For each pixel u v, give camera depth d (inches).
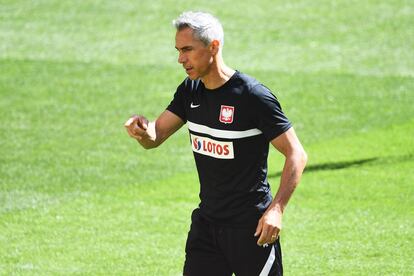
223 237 787.4
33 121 1892.2
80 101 2043.6
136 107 2006.6
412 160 1604.3
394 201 1382.9
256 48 2475.4
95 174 1547.7
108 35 2593.5
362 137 1766.7
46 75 2244.1
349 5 2837.1
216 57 762.8
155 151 1689.2
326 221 1298.0
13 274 1104.8
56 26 2669.8
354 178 1505.9
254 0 2886.3
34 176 1535.4
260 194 776.9
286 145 757.3
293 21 2696.9
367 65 2326.5
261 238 737.6
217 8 2807.6
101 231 1269.7
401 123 1852.9
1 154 1664.6
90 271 1115.9
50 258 1163.3
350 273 1091.9
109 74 2257.6
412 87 2129.7
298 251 1175.0
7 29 2642.7
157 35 2591.0
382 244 1197.7
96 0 2898.6
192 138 793.6
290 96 2071.9
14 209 1366.9
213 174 782.5
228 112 764.0
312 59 2381.9
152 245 1210.0
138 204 1391.5
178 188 1472.7
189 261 808.9
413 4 2839.6
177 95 813.9
